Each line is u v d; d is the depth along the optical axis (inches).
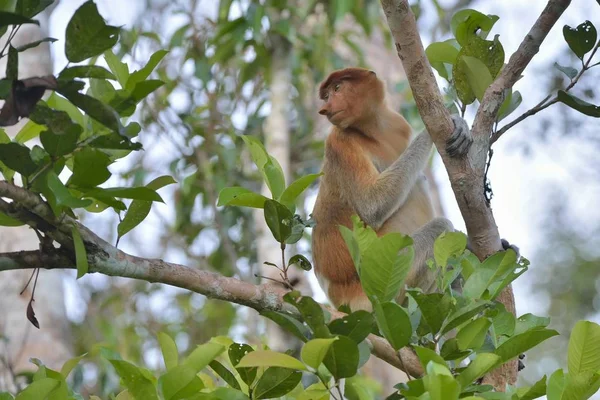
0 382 487.2
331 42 737.0
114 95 233.1
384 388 726.5
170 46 682.2
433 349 231.6
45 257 259.1
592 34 301.4
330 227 481.1
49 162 237.1
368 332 225.6
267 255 586.2
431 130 300.0
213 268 724.0
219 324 742.5
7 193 240.2
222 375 248.1
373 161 492.4
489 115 302.4
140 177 674.2
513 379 285.0
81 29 214.2
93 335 728.3
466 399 200.5
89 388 568.1
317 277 489.1
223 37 691.4
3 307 514.6
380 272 224.4
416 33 296.8
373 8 702.5
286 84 677.3
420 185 491.8
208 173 673.0
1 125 211.0
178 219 730.8
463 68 319.0
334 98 493.7
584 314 1039.6
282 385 240.5
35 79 210.7
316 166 728.3
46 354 506.9
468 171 299.4
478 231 304.2
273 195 285.4
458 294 250.8
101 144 236.4
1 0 231.6
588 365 219.0
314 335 223.8
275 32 689.6
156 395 225.8
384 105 502.6
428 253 442.9
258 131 709.9
